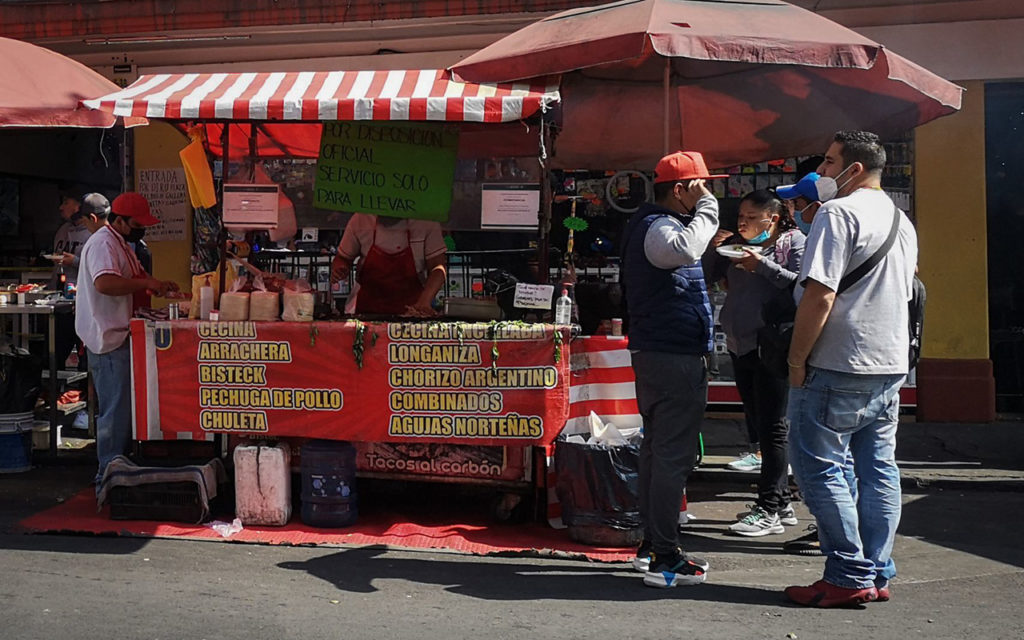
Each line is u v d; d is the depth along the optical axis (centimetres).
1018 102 840
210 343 562
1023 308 856
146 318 581
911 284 441
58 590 450
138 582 462
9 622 408
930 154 824
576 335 541
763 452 570
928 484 670
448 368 537
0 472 685
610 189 862
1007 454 732
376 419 545
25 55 681
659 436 458
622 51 520
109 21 859
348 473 552
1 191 1055
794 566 508
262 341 556
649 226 451
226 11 839
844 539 429
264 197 581
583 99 743
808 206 539
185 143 895
